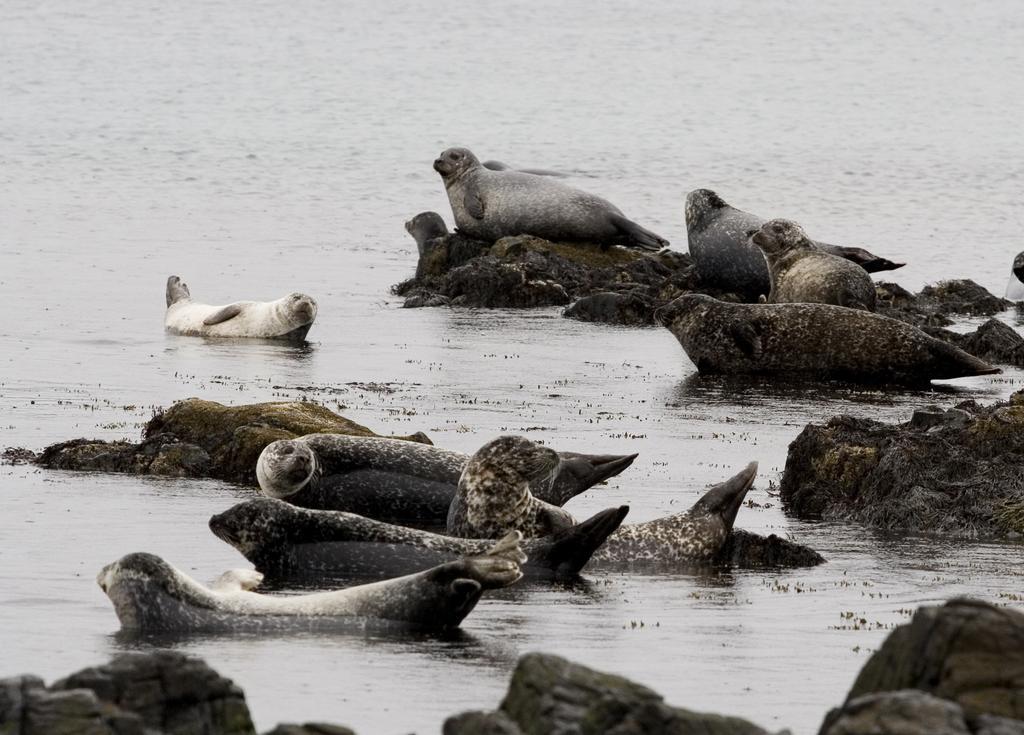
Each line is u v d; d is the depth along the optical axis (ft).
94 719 88.33
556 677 90.84
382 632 131.34
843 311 287.48
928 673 88.43
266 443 196.95
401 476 183.21
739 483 169.48
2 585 144.46
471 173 419.33
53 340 300.81
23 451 204.95
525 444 163.02
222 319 316.40
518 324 338.95
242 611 132.26
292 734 88.79
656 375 283.79
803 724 107.55
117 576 132.26
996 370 282.15
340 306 363.15
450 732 88.79
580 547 156.66
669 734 87.56
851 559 166.50
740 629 135.85
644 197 606.96
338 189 623.77
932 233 537.24
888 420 244.01
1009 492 184.85
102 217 522.06
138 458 198.29
